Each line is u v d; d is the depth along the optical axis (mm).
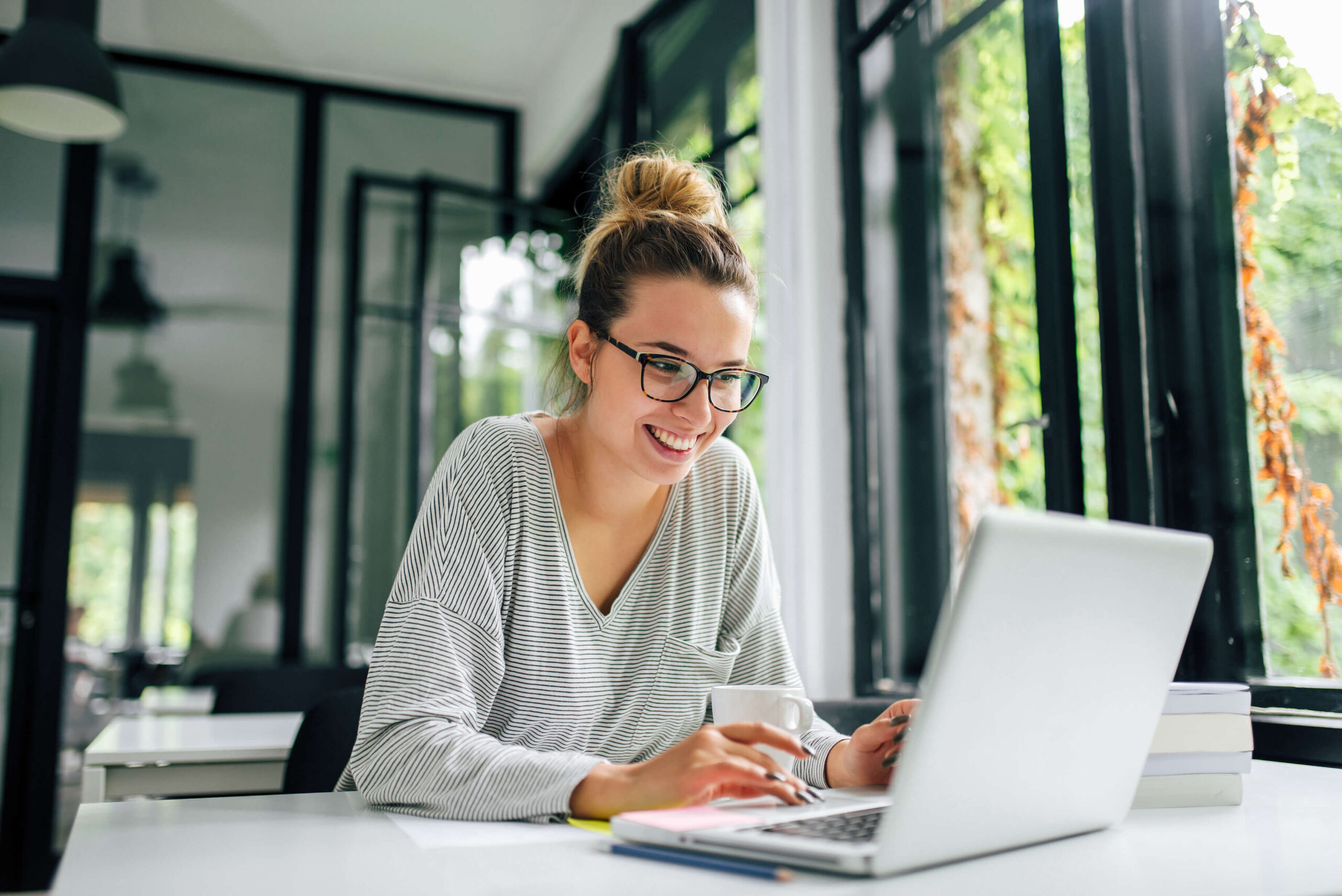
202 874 654
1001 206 2227
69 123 3182
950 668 613
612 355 1044
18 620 3953
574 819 832
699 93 3492
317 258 4441
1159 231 1753
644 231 1057
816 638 2713
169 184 4336
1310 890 617
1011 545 616
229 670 2734
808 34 2875
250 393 4301
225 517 4211
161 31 4320
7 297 4082
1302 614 1491
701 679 1183
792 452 2814
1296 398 1510
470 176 4773
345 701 1374
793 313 2859
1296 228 1518
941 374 2432
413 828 809
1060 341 1938
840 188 2838
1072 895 598
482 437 1075
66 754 3924
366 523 4273
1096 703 740
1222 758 954
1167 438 1720
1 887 3781
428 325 4301
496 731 1058
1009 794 696
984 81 2295
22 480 4027
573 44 4391
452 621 969
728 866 656
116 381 4160
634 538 1140
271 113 4527
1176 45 1743
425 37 4434
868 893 599
